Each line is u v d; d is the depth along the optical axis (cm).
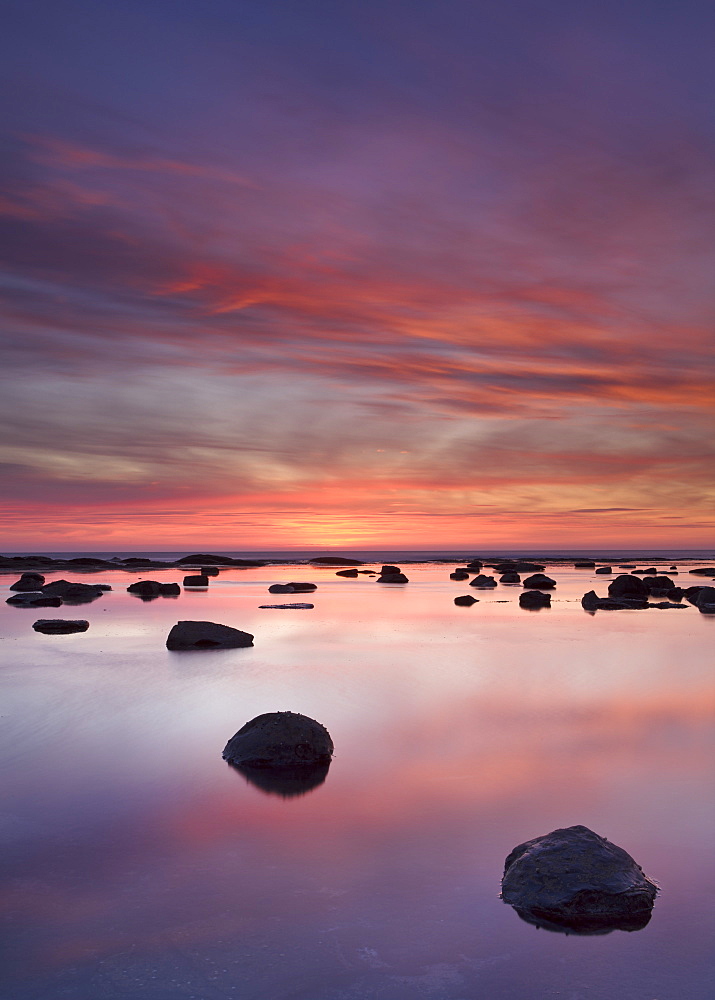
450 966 580
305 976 565
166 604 3781
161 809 885
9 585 5119
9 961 582
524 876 688
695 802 914
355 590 4969
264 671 1792
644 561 11825
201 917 646
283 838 804
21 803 902
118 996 539
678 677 1736
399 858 758
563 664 1920
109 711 1366
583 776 1011
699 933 628
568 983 561
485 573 7644
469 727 1265
